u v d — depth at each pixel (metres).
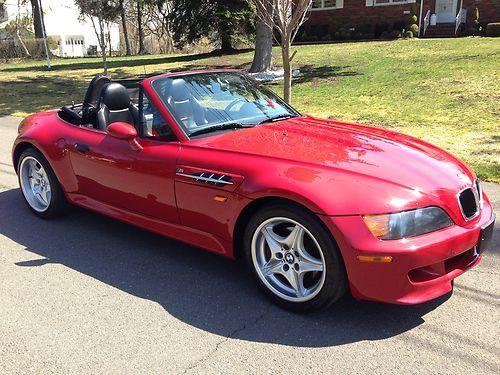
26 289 3.70
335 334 3.07
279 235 3.33
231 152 3.54
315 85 14.53
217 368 2.77
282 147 3.54
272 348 2.94
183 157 3.69
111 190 4.30
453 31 23.80
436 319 3.20
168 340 3.05
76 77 21.12
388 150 3.53
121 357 2.89
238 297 3.54
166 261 4.15
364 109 11.08
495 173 6.20
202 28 25.34
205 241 3.69
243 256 3.69
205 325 3.20
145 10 47.06
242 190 3.30
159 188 3.84
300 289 3.25
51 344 3.03
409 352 2.87
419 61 16.33
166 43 52.19
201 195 3.56
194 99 4.18
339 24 26.92
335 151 3.45
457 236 3.00
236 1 24.47
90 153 4.37
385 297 2.91
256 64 16.98
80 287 3.72
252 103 4.45
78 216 5.23
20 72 24.38
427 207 2.97
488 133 8.43
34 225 5.00
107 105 4.46
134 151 4.01
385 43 21.91
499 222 4.79
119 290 3.67
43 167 4.91
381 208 2.88
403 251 2.82
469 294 3.51
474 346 2.92
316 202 2.97
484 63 14.70
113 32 56.19
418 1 24.66
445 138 8.22
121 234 4.73
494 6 23.25
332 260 2.99
